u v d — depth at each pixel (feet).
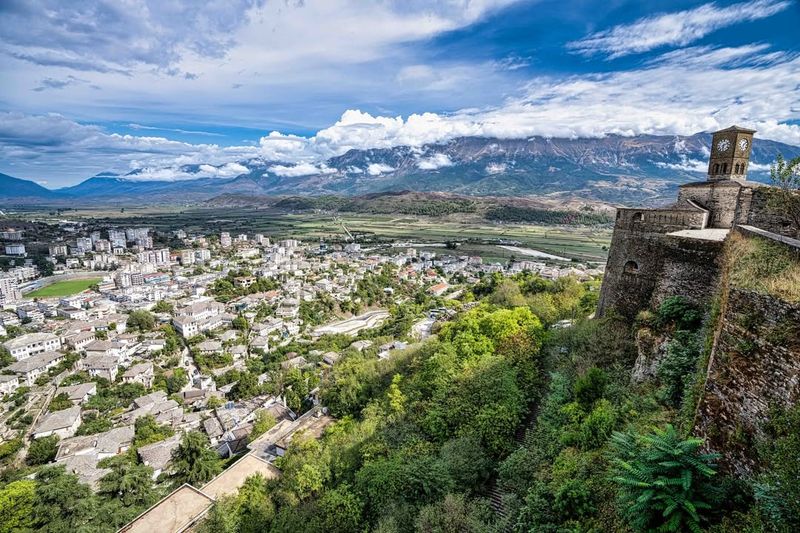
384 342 301.63
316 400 228.22
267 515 107.86
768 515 36.65
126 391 314.96
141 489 162.30
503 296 240.12
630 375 84.99
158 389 325.01
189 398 312.29
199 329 460.14
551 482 64.59
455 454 91.71
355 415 167.94
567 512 57.00
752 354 46.09
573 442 73.20
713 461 46.47
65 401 293.23
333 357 329.31
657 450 43.65
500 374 112.78
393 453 104.06
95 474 203.10
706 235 84.99
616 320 107.24
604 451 62.23
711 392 50.26
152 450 222.89
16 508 144.87
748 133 103.50
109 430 254.47
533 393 109.70
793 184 72.69
